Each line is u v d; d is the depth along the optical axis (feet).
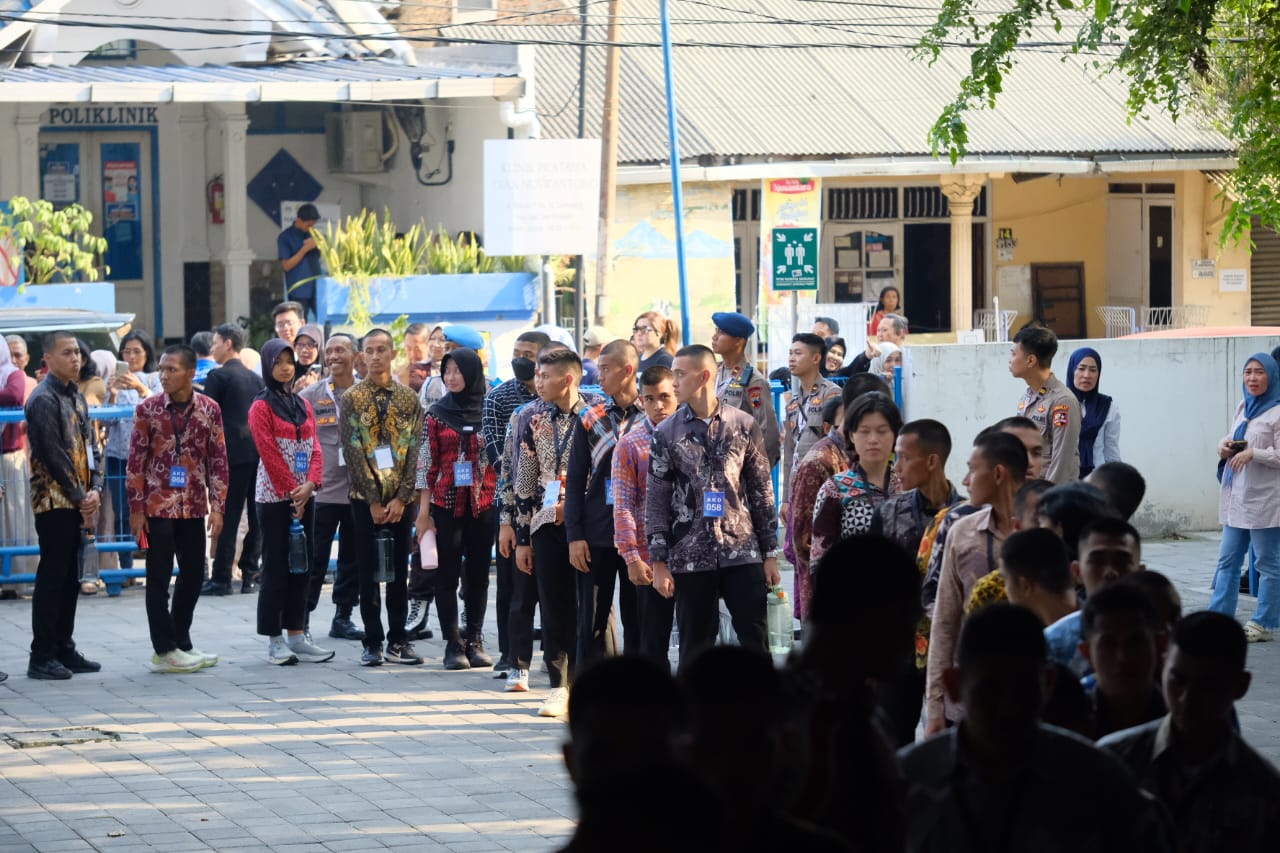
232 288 146.51
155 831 46.16
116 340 97.50
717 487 53.11
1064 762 23.44
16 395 84.64
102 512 86.43
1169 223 179.32
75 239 141.38
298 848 44.52
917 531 42.57
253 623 78.28
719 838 15.70
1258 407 72.79
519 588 63.72
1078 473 63.05
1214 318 178.81
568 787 49.93
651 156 148.25
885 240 171.73
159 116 146.51
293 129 149.48
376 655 68.95
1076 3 175.63
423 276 127.65
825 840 18.84
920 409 96.48
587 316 146.61
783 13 170.60
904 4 176.24
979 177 163.32
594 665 18.35
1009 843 23.41
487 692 63.98
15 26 125.39
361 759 54.08
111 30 130.41
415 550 74.23
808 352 70.90
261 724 58.85
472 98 138.10
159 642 67.46
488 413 66.28
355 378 82.23
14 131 135.54
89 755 54.65
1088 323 183.01
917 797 23.98
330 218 150.41
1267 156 78.54
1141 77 76.95
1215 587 74.13
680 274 136.36
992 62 73.97
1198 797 25.89
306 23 135.54
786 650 57.93
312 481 69.00
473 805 48.67
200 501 67.77
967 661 23.63
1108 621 28.04
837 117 158.92
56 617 66.59
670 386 55.31
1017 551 32.65
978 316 174.50
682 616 53.67
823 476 50.39
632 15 165.17
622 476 55.26
